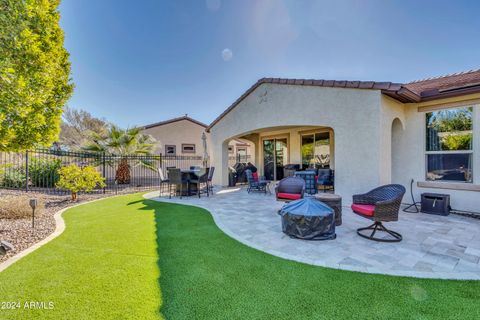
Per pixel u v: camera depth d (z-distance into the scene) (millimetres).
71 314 2545
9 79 3855
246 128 11234
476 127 6566
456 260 3836
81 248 4328
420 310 2607
